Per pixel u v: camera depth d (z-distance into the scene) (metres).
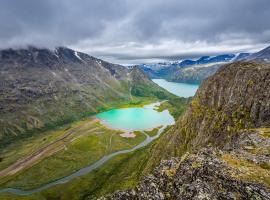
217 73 160.88
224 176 35.75
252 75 121.62
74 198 181.25
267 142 51.44
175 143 149.50
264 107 97.94
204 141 115.81
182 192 35.88
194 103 161.50
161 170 44.47
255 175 35.44
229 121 110.06
